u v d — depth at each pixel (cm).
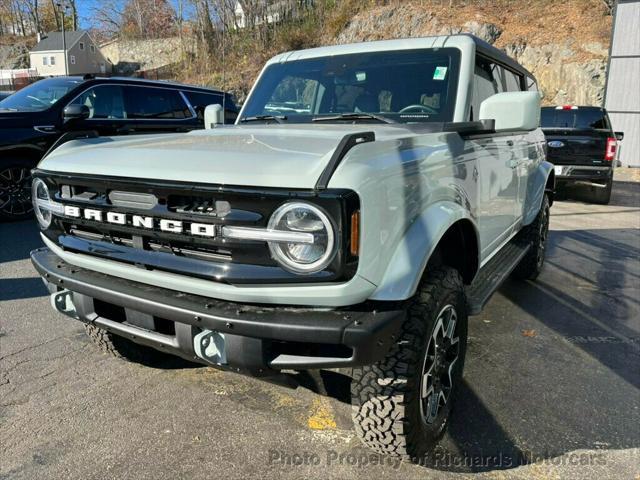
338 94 353
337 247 187
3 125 688
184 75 4341
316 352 205
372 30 3347
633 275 580
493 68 389
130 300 224
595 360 361
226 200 198
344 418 282
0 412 285
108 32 6306
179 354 224
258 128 323
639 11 1848
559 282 550
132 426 273
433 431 249
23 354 354
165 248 221
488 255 369
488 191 335
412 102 328
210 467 242
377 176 199
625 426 280
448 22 2969
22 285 492
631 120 1923
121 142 291
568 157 1068
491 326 421
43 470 239
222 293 205
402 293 205
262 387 313
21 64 6962
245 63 4044
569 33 2630
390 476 239
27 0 7319
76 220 247
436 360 247
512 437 269
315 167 194
